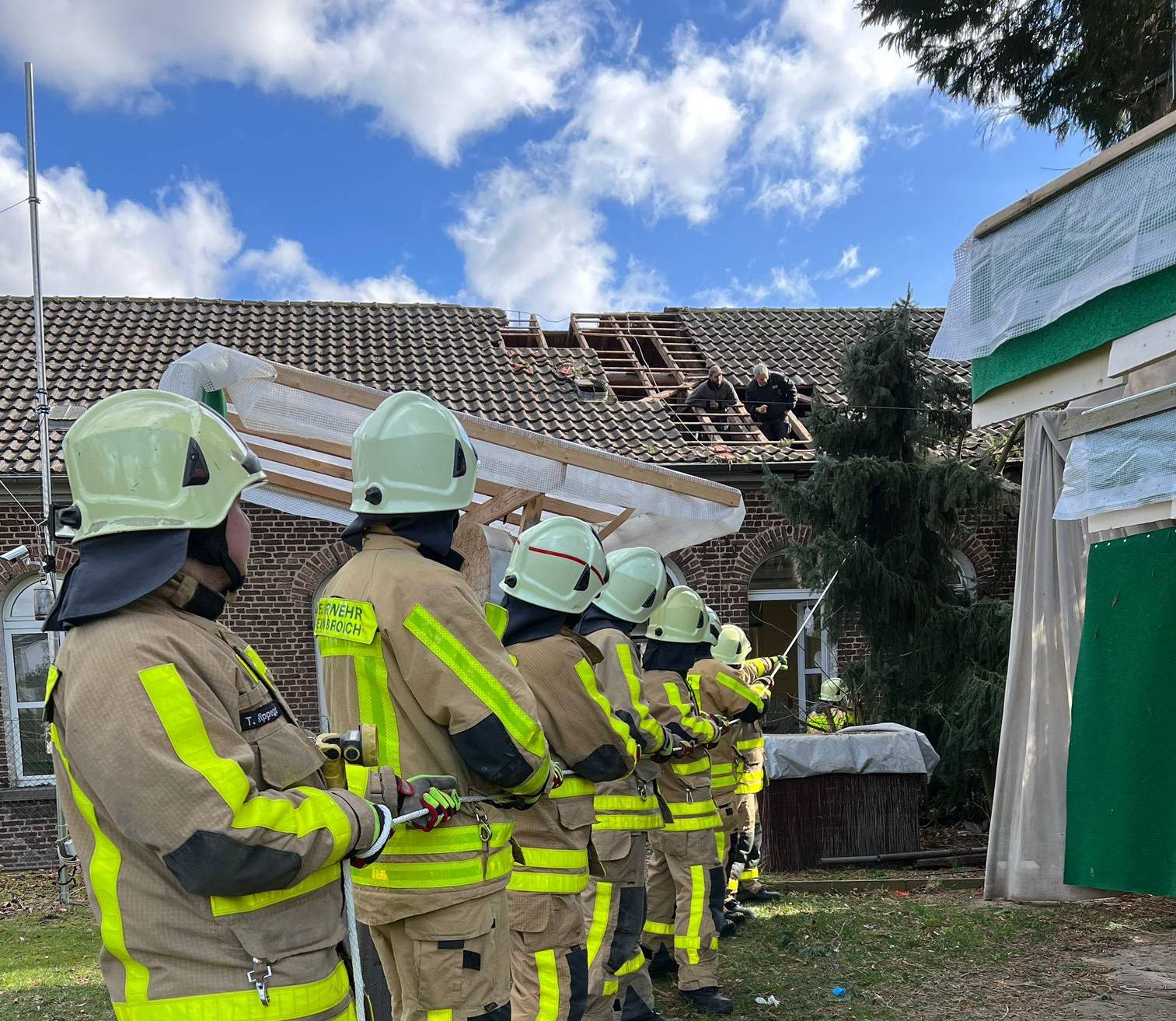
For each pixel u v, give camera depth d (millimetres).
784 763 8062
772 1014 4711
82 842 1714
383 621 2418
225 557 1842
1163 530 4605
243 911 1670
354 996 1854
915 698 9492
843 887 7414
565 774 3379
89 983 5855
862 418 9930
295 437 4855
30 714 11039
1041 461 6715
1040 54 7586
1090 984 4973
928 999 4848
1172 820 4465
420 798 2092
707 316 16328
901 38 7727
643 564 4605
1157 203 3561
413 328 14875
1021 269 4301
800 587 12594
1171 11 6562
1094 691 4938
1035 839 6648
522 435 5102
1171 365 4641
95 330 13531
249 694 1787
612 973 3939
